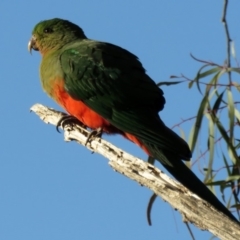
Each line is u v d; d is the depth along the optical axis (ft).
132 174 28.99
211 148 35.70
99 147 33.88
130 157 29.63
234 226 25.91
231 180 34.60
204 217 26.40
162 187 27.73
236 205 34.12
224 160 35.65
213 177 35.45
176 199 27.14
